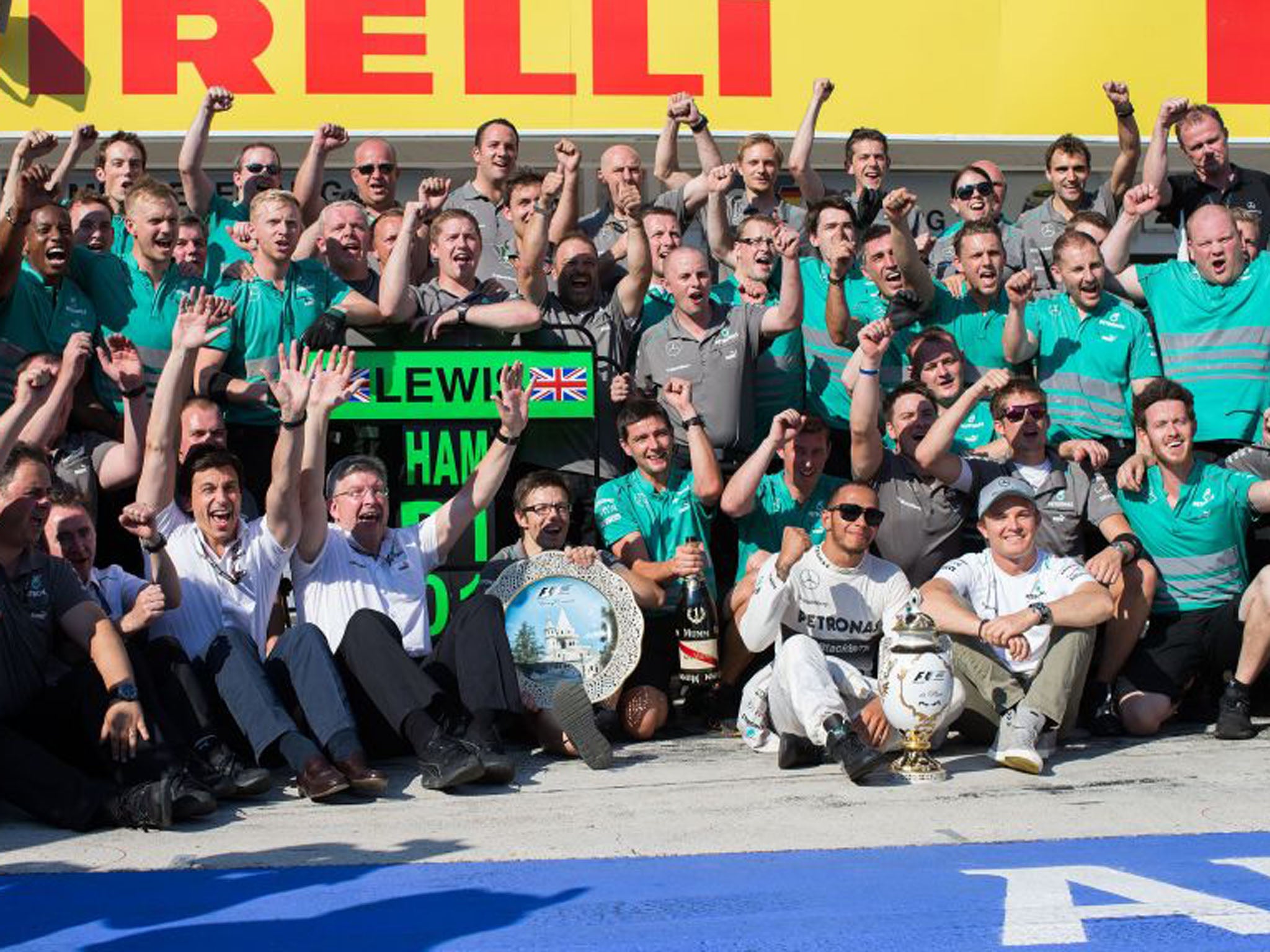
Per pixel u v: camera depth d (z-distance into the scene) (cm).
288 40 987
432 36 995
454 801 592
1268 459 786
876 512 667
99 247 779
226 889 476
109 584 642
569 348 752
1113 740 716
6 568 580
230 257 846
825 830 542
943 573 689
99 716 568
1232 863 490
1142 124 1041
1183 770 639
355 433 738
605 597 694
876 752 610
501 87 1000
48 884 485
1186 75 1041
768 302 838
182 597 641
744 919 435
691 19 1012
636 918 438
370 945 419
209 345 739
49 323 737
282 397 645
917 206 1063
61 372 668
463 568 734
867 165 915
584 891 466
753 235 834
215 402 722
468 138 1001
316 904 457
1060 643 660
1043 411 739
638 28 1009
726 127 1014
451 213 781
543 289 800
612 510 742
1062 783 616
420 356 743
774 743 680
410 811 575
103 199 790
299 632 615
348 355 671
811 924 429
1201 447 805
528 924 434
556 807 579
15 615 577
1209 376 798
